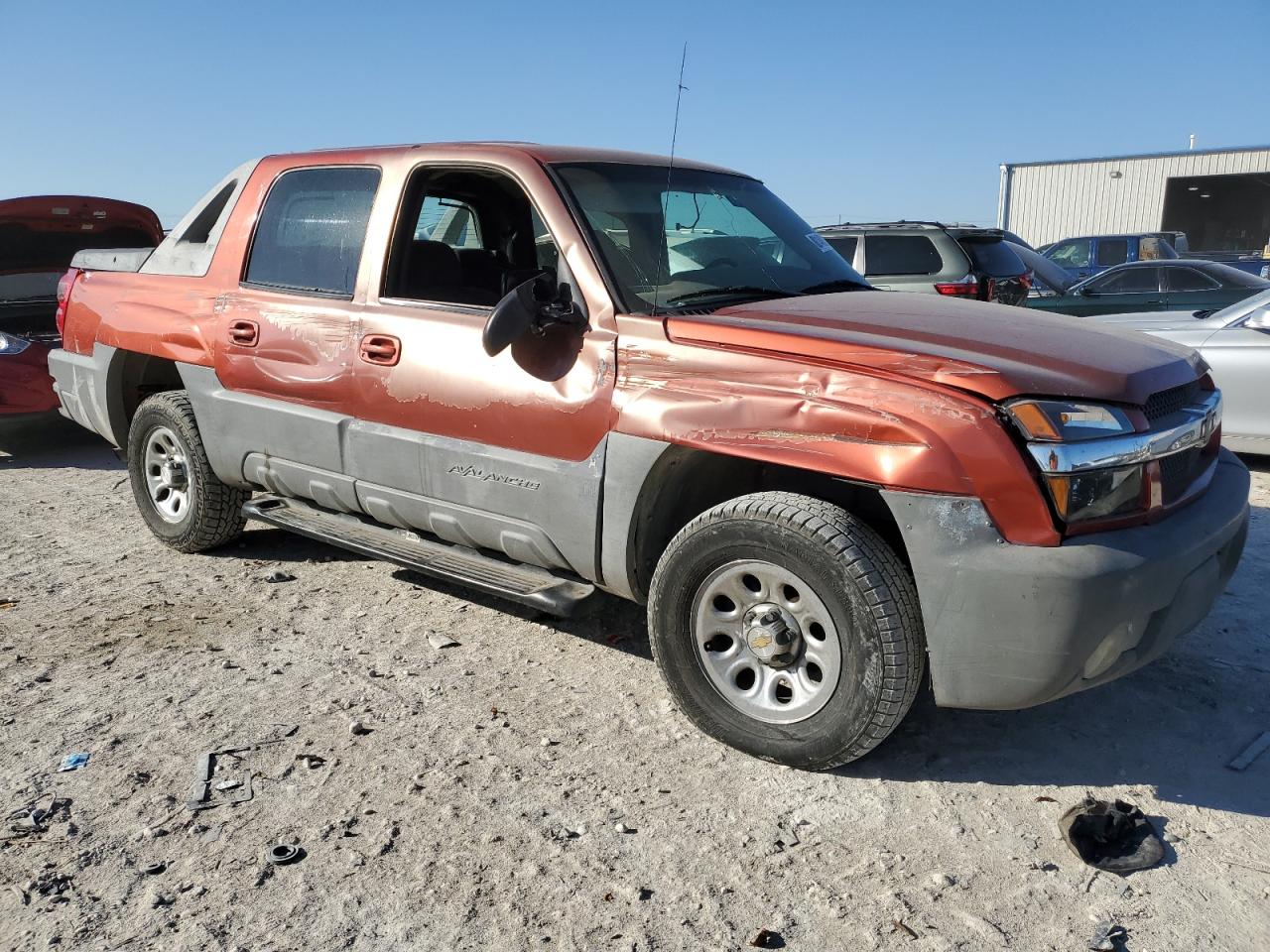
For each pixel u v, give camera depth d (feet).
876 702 9.76
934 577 9.43
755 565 10.37
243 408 15.08
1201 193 111.65
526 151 12.68
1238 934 8.13
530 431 11.79
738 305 11.74
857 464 9.59
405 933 8.18
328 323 13.80
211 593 15.66
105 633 14.10
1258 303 23.49
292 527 14.93
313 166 14.75
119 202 27.68
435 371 12.57
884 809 9.89
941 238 33.88
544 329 11.25
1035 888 8.73
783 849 9.27
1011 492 9.18
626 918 8.36
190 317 15.80
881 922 8.30
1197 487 10.91
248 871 8.93
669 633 11.03
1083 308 42.22
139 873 8.90
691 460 11.18
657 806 9.93
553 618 14.61
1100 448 9.40
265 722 11.57
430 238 13.98
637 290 11.57
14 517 20.20
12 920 8.29
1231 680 12.57
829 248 14.74
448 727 11.46
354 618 14.66
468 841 9.37
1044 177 105.50
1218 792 10.18
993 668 9.42
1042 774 10.53
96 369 17.76
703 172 14.47
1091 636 9.17
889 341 10.16
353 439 13.61
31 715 11.72
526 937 8.14
